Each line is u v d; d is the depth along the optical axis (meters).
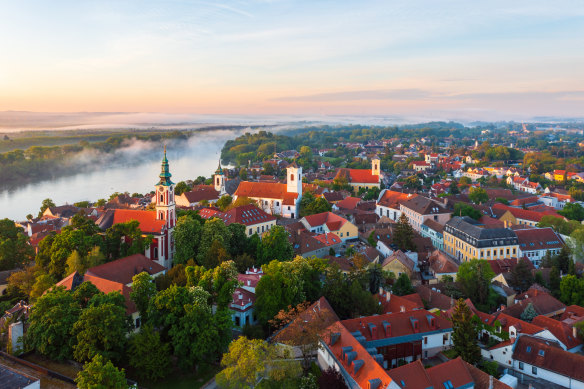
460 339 89.75
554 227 181.12
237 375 74.38
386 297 113.25
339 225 180.62
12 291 121.62
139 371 86.38
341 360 80.62
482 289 124.06
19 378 73.50
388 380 69.81
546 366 85.25
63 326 83.94
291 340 87.50
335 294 109.12
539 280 135.12
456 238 170.75
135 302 95.81
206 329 86.44
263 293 103.81
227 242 135.38
